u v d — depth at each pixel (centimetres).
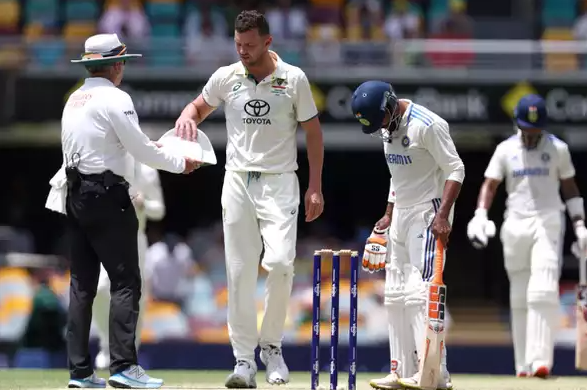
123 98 2419
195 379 3170
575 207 3416
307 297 5547
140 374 2425
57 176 2520
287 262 2520
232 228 2556
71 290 2494
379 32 6962
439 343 2244
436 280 2267
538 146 3403
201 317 5656
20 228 7494
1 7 7088
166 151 2453
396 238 2411
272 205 2534
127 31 6744
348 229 7700
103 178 2403
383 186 7712
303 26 6812
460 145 6906
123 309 2417
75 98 2453
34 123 6088
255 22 2464
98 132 2400
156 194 3284
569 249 7156
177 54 6062
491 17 7569
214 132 6156
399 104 2370
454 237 7338
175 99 6022
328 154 7675
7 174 7512
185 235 7600
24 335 5294
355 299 2223
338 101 6053
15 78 6075
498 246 7250
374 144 6319
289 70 2536
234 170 2558
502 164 3431
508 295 7075
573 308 5706
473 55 6091
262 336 2647
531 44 6091
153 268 5625
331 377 2252
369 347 5509
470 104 6059
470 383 2980
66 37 6794
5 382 2816
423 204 2373
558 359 5616
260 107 2527
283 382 2631
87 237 2466
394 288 2411
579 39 7169
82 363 2475
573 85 6044
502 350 5916
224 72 2567
